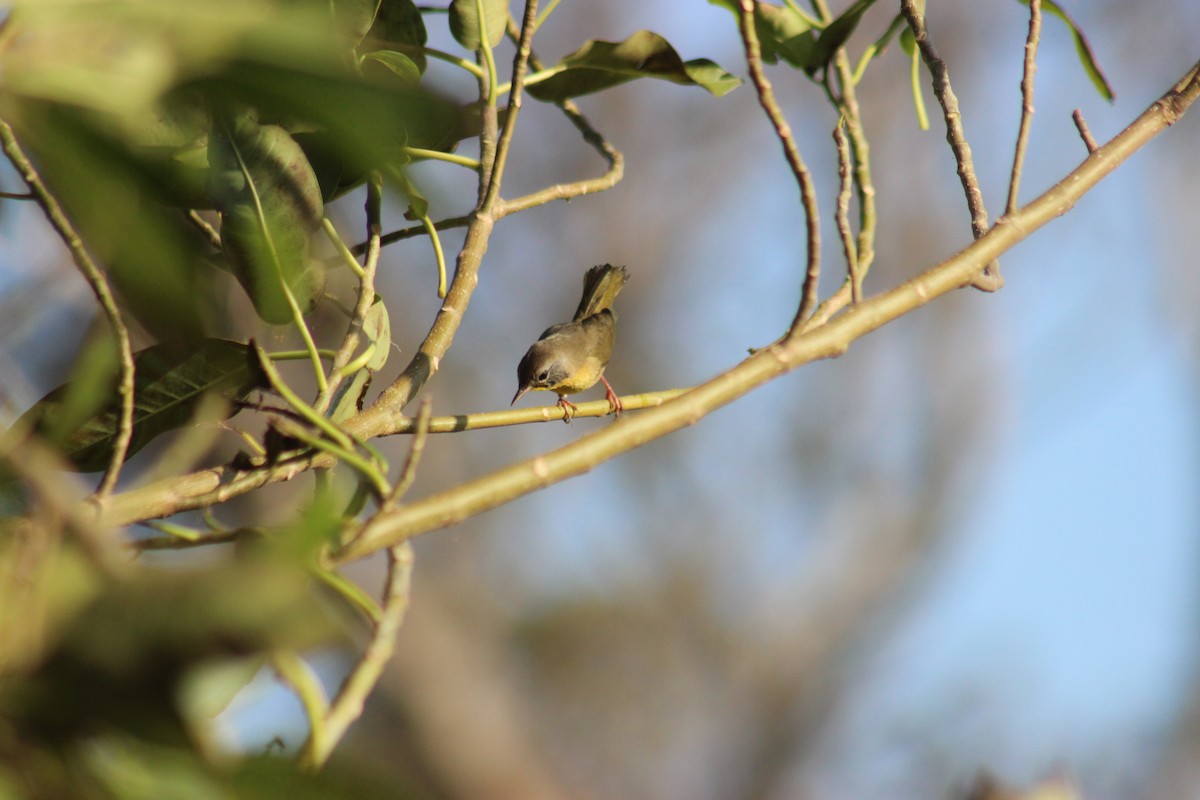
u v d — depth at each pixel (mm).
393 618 2906
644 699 26688
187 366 3846
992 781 2744
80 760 2141
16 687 2107
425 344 4594
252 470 3809
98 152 2547
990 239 4367
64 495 2320
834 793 26391
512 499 3262
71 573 2176
